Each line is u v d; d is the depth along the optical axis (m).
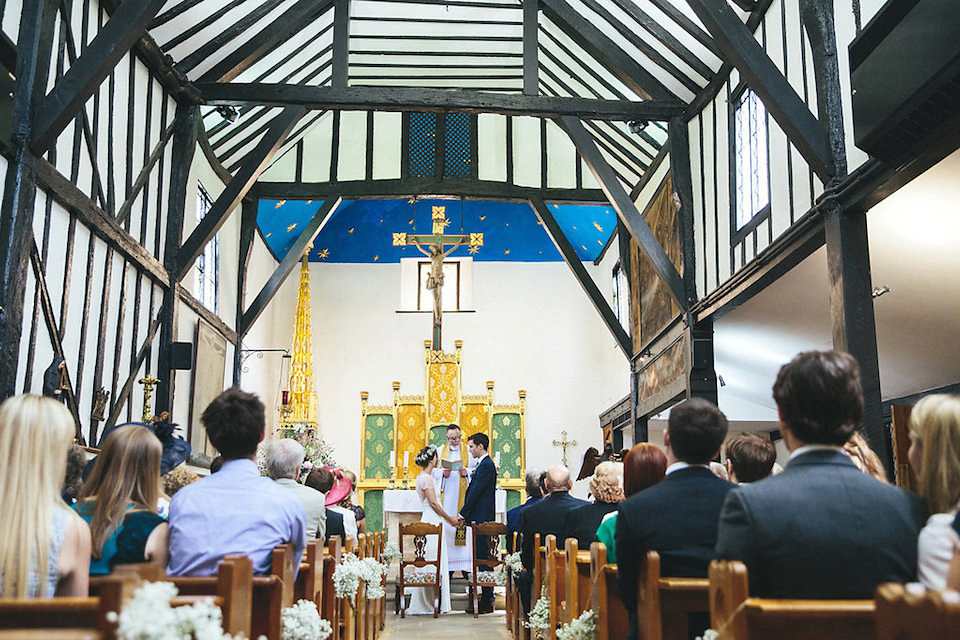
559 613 4.25
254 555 2.97
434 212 14.64
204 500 3.00
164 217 8.97
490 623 7.88
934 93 4.35
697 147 9.46
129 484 2.91
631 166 12.09
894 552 1.92
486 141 13.16
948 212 6.36
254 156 9.17
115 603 1.62
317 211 13.41
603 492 4.35
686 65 9.11
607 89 10.91
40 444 2.29
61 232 6.37
